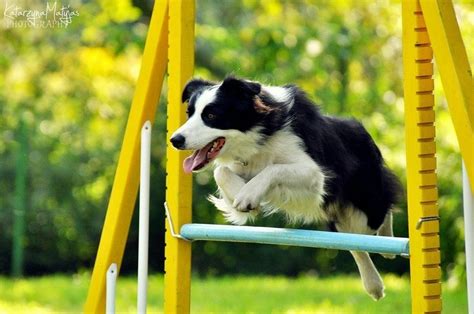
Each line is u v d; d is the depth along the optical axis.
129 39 16.81
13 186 17.19
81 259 18.00
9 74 18.25
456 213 13.84
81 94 18.64
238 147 6.22
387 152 15.76
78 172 17.67
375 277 6.87
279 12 17.12
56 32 17.55
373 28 17.02
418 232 4.79
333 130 6.57
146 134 6.48
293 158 6.09
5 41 17.72
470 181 4.62
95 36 17.31
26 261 17.52
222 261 17.97
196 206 17.12
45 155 17.64
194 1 6.37
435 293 4.78
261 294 13.79
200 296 13.56
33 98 18.30
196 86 6.29
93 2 17.16
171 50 6.38
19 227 16.55
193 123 6.09
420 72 4.81
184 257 6.32
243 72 16.44
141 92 6.51
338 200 6.51
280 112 6.18
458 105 4.62
